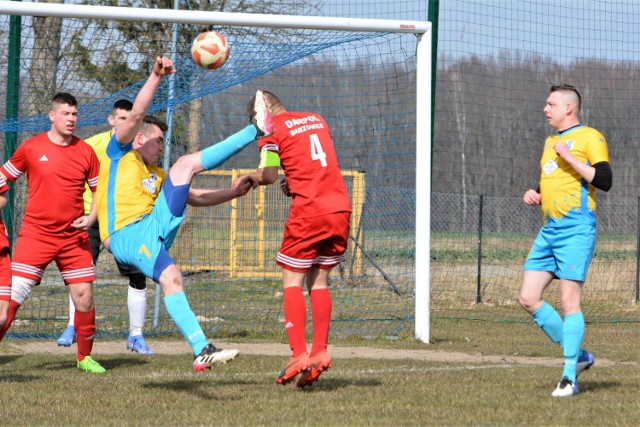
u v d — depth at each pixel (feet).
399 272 76.43
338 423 29.45
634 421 29.53
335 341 60.54
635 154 138.41
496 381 39.58
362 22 61.62
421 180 61.36
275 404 33.42
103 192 36.35
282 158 37.29
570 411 31.45
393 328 66.03
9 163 42.14
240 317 72.28
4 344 57.16
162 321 68.39
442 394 35.60
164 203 34.76
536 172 185.06
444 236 117.80
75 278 43.06
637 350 56.39
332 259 37.83
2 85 71.72
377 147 71.56
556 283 104.78
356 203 78.38
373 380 40.11
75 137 43.06
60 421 30.01
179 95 65.77
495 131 177.58
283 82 74.49
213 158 34.81
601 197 135.03
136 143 40.16
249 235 95.04
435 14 74.95
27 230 42.27
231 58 63.98
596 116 138.51
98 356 50.98
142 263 34.47
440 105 160.45
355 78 71.61
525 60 87.92
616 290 96.53
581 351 37.63
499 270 109.81
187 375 42.55
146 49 76.28
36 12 56.75
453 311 84.07
